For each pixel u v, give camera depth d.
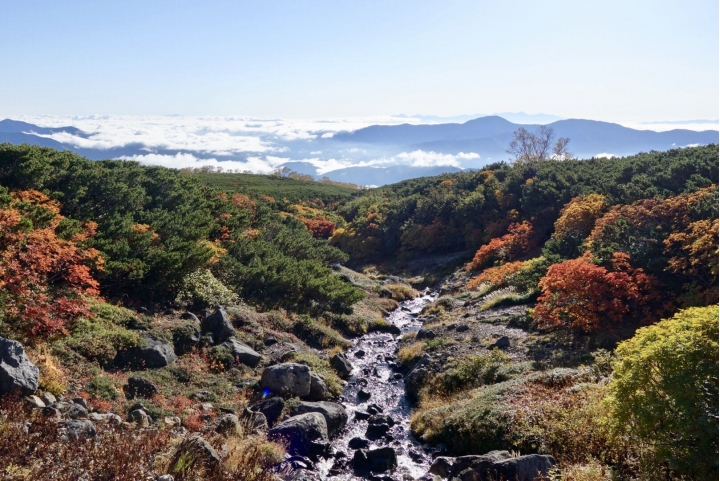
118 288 19.45
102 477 6.83
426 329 24.14
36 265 13.04
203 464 8.23
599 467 8.73
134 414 11.01
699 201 23.06
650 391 7.88
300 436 11.93
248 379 15.98
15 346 9.53
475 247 47.12
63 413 9.45
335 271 41.16
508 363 16.75
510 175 54.41
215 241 30.22
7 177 25.23
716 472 7.03
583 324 18.02
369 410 15.36
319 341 22.47
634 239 22.44
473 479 9.27
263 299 25.67
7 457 6.66
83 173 28.78
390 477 10.75
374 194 82.56
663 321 9.05
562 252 30.11
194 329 17.70
